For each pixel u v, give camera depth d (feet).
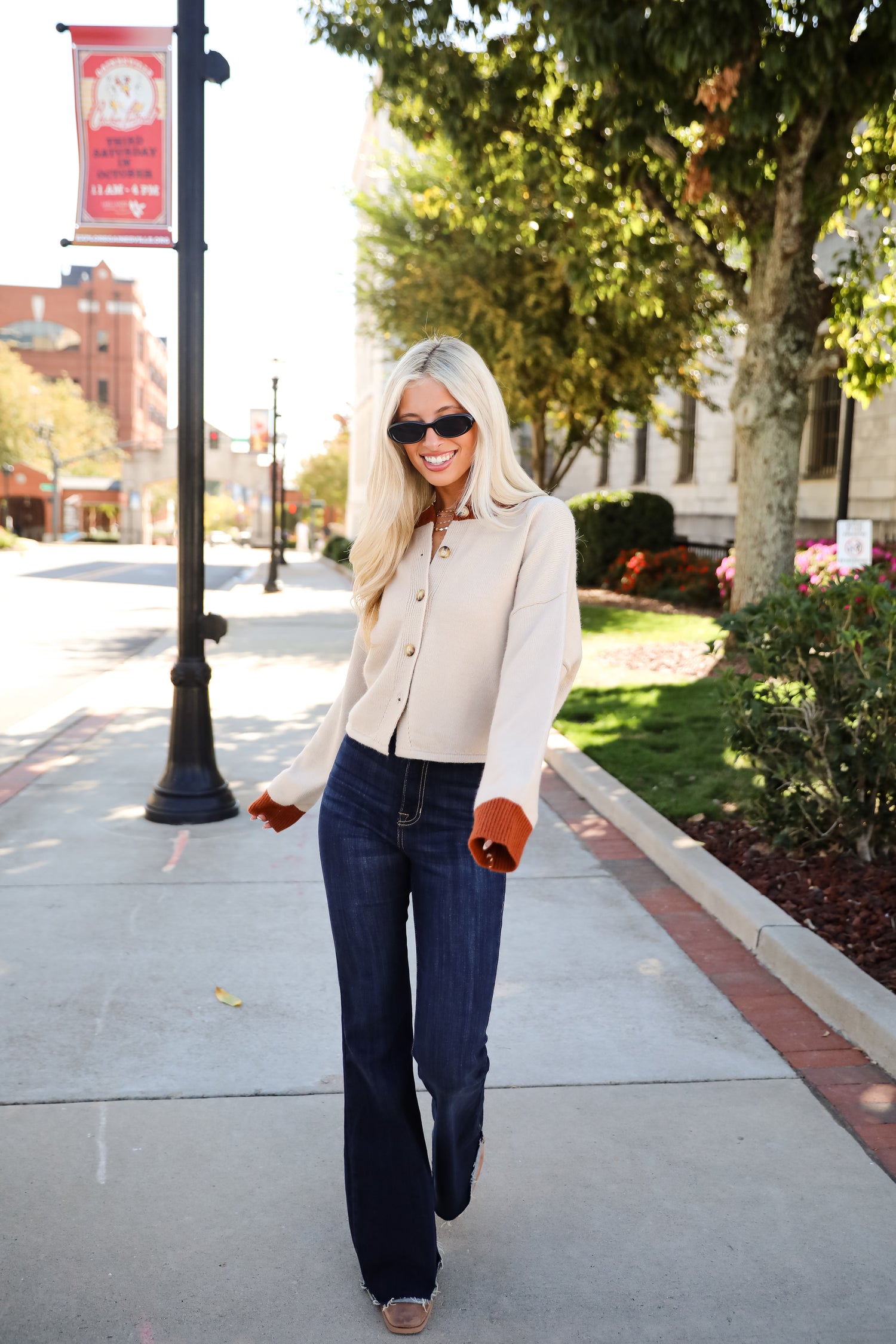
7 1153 8.76
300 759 8.14
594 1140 9.08
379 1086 7.16
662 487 92.79
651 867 16.34
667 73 26.16
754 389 34.37
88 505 273.33
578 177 35.70
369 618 7.49
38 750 24.25
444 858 6.94
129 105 17.74
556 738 24.20
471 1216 8.09
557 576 6.81
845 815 14.78
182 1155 8.80
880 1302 7.20
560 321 55.77
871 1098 9.77
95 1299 7.14
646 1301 7.21
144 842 17.39
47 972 12.33
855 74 26.17
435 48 31.83
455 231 55.47
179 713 18.76
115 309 343.05
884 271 53.62
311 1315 7.06
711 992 11.97
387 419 7.16
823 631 14.90
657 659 35.78
